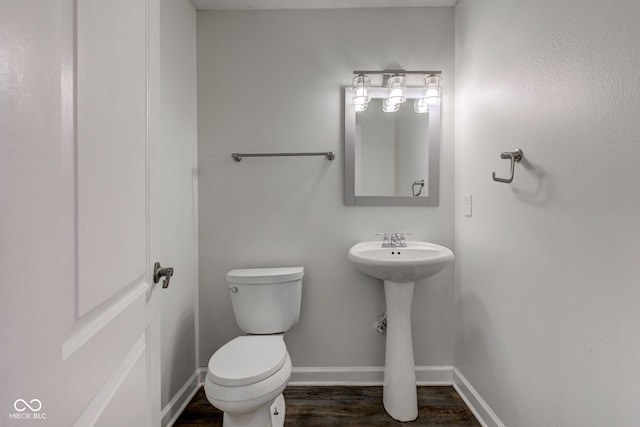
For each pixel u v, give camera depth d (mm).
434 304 1854
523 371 1168
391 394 1573
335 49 1850
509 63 1253
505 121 1286
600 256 829
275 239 1875
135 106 729
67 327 453
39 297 389
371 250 1656
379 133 1854
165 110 1510
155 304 868
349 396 1739
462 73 1729
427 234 1855
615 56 782
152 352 848
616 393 784
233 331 1875
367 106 1855
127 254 679
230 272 1729
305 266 1875
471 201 1616
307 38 1854
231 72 1861
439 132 1837
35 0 385
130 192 698
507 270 1276
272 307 1643
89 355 513
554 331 1001
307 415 1578
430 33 1834
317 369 1867
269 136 1868
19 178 358
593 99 847
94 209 532
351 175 1848
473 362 1600
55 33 425
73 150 470
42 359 392
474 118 1580
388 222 1859
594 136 844
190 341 1769
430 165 1846
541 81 1060
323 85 1857
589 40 859
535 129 1092
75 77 476
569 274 937
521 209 1176
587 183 869
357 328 1869
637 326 732
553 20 997
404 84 1799
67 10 455
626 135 755
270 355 1313
